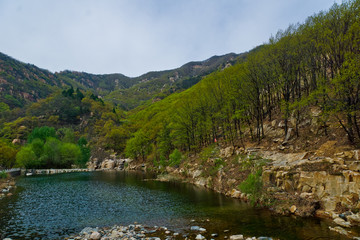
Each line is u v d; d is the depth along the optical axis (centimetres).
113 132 15488
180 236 1852
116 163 12356
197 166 5578
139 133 11925
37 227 2202
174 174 6506
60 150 12162
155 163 8650
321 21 3303
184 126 7356
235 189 3469
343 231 1727
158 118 12794
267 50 4362
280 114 4575
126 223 2305
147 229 2075
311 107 3806
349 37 2733
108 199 3575
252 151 4038
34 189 4778
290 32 4094
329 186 2234
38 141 12112
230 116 5022
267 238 1719
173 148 8962
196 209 2767
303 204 2311
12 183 5578
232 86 4984
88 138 18300
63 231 2080
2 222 2375
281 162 3108
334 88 2673
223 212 2541
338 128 3014
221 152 4984
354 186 2025
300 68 4112
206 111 6375
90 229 2081
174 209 2825
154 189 4519
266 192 2759
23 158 10419
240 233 1864
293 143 3516
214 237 1803
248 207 2697
